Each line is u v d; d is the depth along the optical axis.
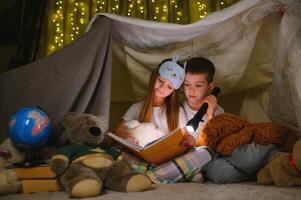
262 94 2.36
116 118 2.44
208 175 1.77
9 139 1.74
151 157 1.75
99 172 1.59
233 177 1.70
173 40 2.00
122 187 1.54
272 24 1.98
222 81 2.17
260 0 1.80
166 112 2.06
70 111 1.92
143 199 1.38
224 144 1.73
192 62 2.06
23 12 2.64
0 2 2.90
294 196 1.38
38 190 1.60
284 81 1.85
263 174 1.65
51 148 1.84
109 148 1.77
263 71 2.17
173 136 1.66
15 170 1.58
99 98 1.93
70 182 1.47
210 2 2.34
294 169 1.55
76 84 1.88
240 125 1.82
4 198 1.47
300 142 1.54
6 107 1.86
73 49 1.88
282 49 1.83
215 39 2.03
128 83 2.23
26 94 1.87
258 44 2.07
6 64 2.91
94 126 1.71
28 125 1.64
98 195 1.48
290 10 1.76
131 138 1.96
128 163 1.67
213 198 1.38
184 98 2.11
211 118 1.89
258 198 1.36
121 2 2.44
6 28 2.91
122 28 1.98
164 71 2.02
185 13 2.39
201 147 1.81
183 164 1.76
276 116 1.96
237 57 2.07
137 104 2.11
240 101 2.41
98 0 2.42
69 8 2.44
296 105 1.70
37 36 2.54
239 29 1.98
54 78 1.88
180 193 1.48
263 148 1.71
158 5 2.38
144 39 2.01
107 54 1.93
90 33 1.89
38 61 1.88
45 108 1.88
